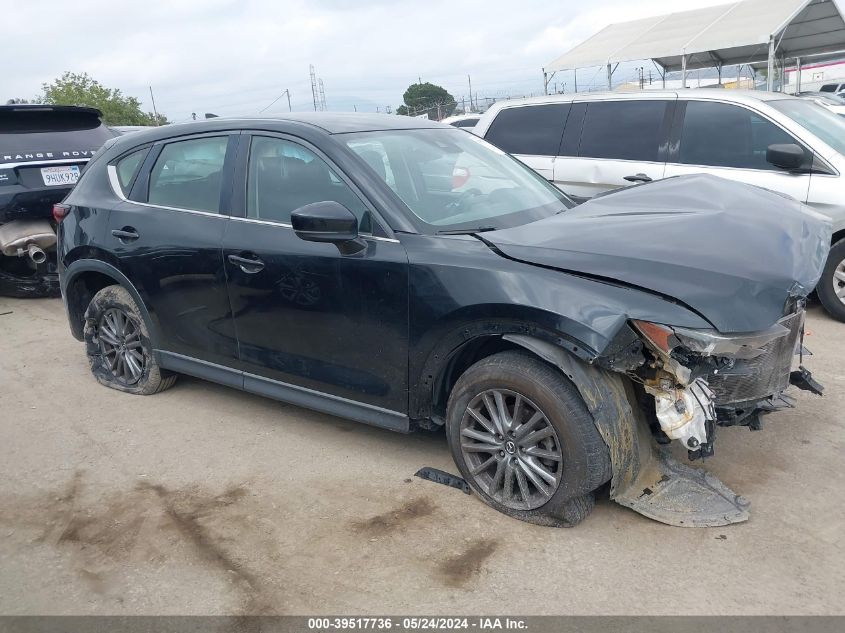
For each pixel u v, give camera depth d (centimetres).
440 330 336
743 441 402
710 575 291
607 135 704
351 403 385
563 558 306
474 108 2262
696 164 652
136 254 456
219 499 366
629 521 330
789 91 1905
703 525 320
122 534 338
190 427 452
